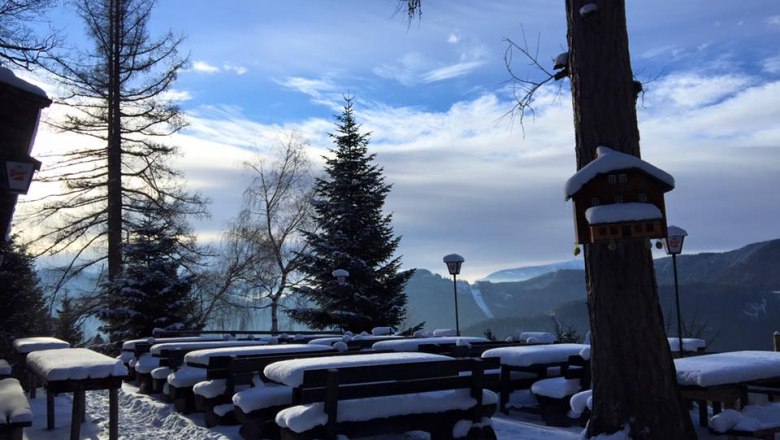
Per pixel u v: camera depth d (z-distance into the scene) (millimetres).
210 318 28297
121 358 13594
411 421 5836
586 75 6035
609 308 5711
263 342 13016
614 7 6023
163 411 9281
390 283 24469
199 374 9234
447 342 10961
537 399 7785
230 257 28438
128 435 8008
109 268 24109
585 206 5488
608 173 5383
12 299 14648
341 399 5516
